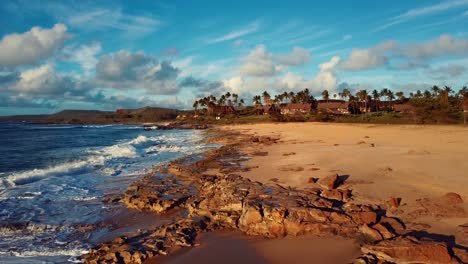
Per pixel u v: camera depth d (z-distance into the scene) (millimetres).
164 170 23969
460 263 8133
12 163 29906
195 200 15797
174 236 11328
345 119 88375
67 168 24297
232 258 9883
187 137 62250
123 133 88500
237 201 13406
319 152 26766
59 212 14930
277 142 40438
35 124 181125
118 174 23125
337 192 13633
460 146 25172
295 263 9281
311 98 151000
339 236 10477
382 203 12664
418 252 8523
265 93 153500
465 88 88562
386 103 127250
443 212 11273
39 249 11141
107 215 14602
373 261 8727
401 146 27531
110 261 9898
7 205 15750
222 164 24688
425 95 123562
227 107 160625
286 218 11492
